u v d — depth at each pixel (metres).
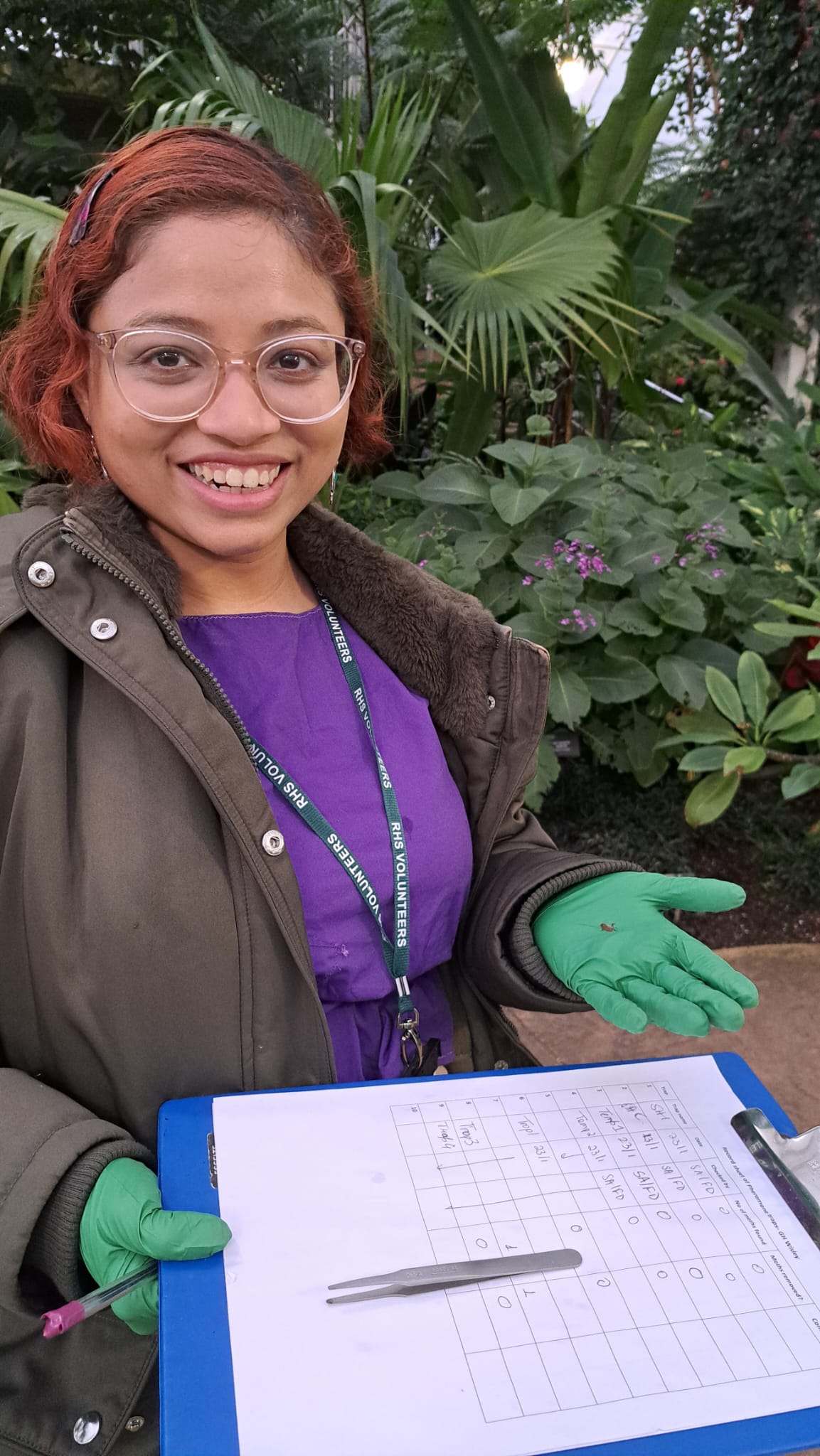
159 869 0.74
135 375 0.72
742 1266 0.65
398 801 0.90
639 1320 0.61
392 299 2.88
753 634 2.96
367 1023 0.90
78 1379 0.81
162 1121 0.72
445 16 4.46
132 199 0.70
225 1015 0.78
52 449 0.83
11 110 4.58
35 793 0.73
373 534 2.91
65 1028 0.77
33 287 0.89
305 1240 0.64
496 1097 0.79
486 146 4.38
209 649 0.86
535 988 0.92
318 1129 0.73
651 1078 0.83
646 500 3.21
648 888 0.91
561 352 3.85
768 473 3.51
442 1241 0.65
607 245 3.48
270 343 0.73
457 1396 0.56
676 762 3.09
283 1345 0.58
